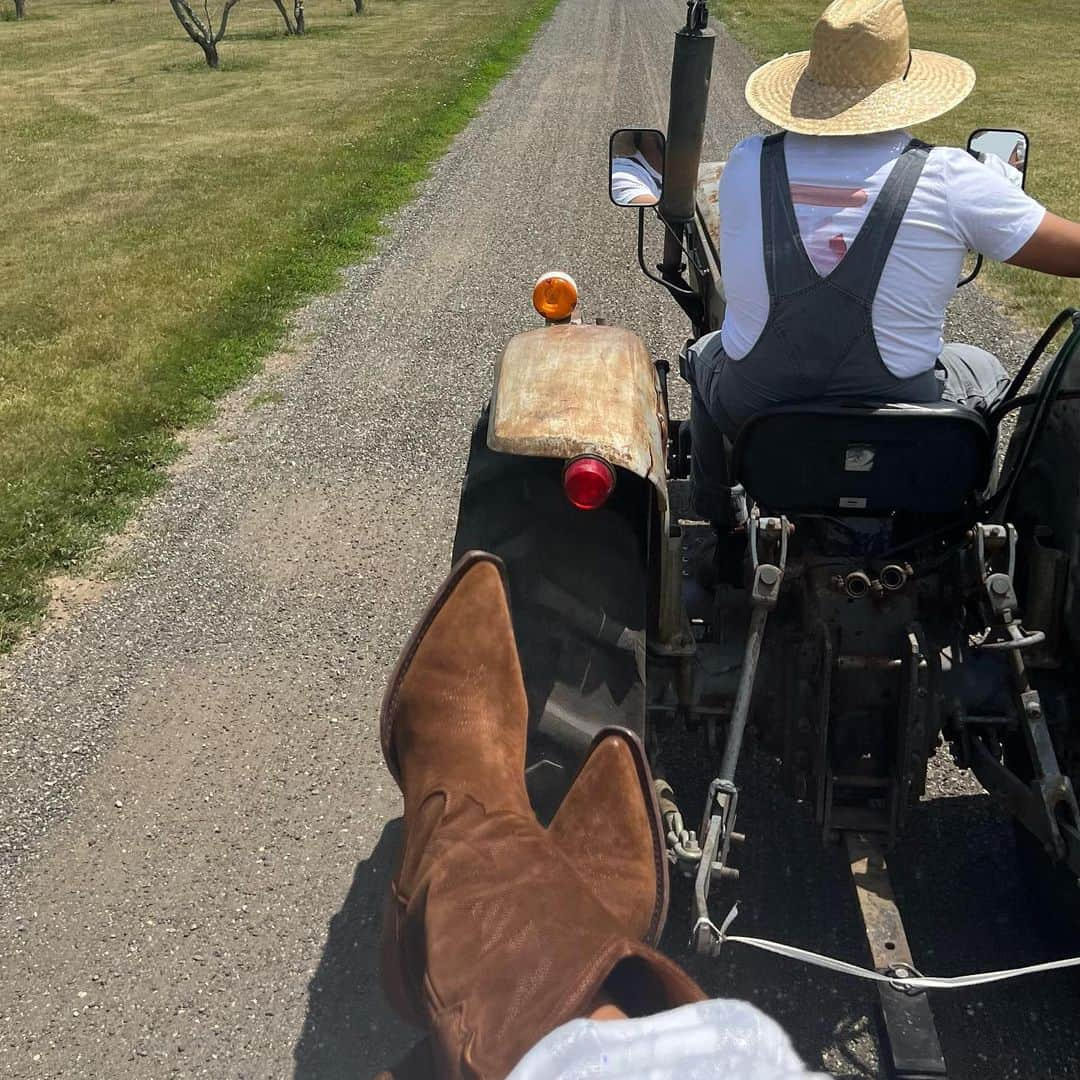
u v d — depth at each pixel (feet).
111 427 19.69
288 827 10.73
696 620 9.50
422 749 5.08
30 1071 8.40
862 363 7.59
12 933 9.60
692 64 11.25
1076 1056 8.12
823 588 7.93
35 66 81.97
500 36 89.40
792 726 8.11
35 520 16.40
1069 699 8.20
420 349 24.06
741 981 8.86
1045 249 7.21
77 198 39.88
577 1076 2.62
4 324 25.82
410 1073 4.01
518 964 3.40
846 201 7.34
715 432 9.21
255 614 14.32
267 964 9.26
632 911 4.51
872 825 7.89
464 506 8.42
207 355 23.58
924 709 7.57
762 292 7.66
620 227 33.96
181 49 89.40
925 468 7.59
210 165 44.88
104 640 13.83
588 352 8.54
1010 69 65.82
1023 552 8.30
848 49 7.34
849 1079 8.05
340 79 69.67
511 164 44.04
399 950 4.08
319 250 31.86
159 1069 8.40
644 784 4.83
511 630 5.53
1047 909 8.81
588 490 7.35
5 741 12.02
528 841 4.11
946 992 8.64
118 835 10.68
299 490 17.65
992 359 9.87
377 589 14.82
